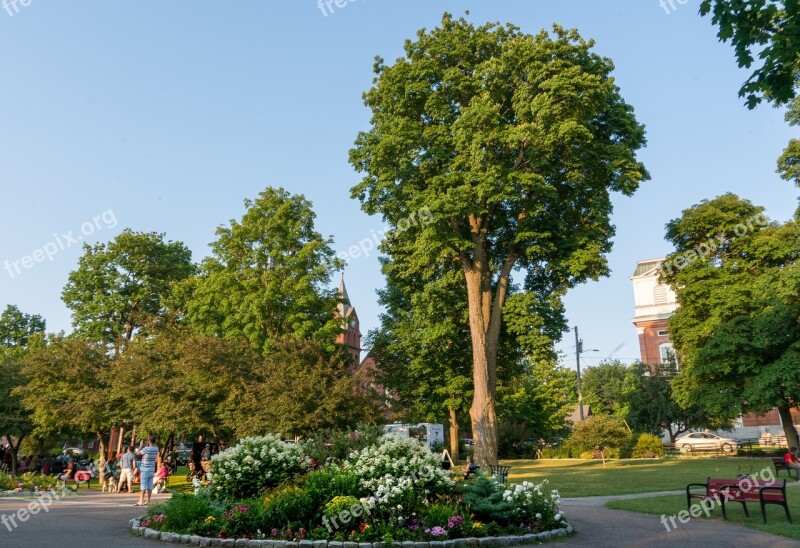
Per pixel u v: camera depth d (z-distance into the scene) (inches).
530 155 1035.3
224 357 1070.4
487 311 1165.1
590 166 1080.2
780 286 1152.2
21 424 1373.0
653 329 2497.5
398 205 1130.7
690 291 1531.7
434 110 1083.3
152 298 1807.3
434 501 507.2
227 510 483.5
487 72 1035.3
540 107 946.1
